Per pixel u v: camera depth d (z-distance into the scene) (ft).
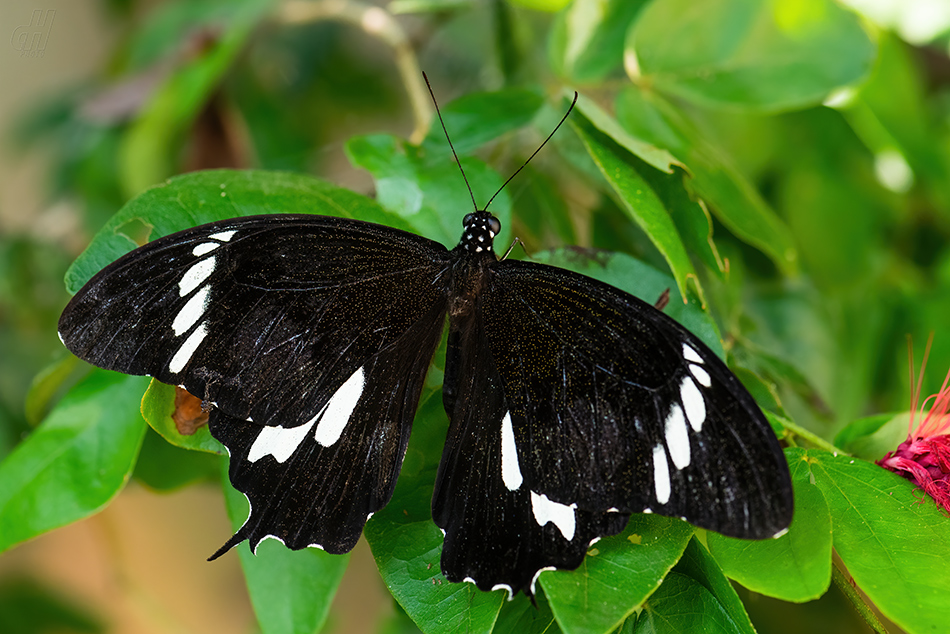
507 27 2.28
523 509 2.05
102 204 2.49
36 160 2.97
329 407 2.07
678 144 2.18
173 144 2.37
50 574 2.96
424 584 2.06
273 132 2.58
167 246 2.05
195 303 2.05
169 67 2.37
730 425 2.02
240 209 2.10
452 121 2.18
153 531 3.17
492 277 2.09
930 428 2.09
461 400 2.07
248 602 3.25
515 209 2.23
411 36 2.39
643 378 2.04
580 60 2.22
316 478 2.06
